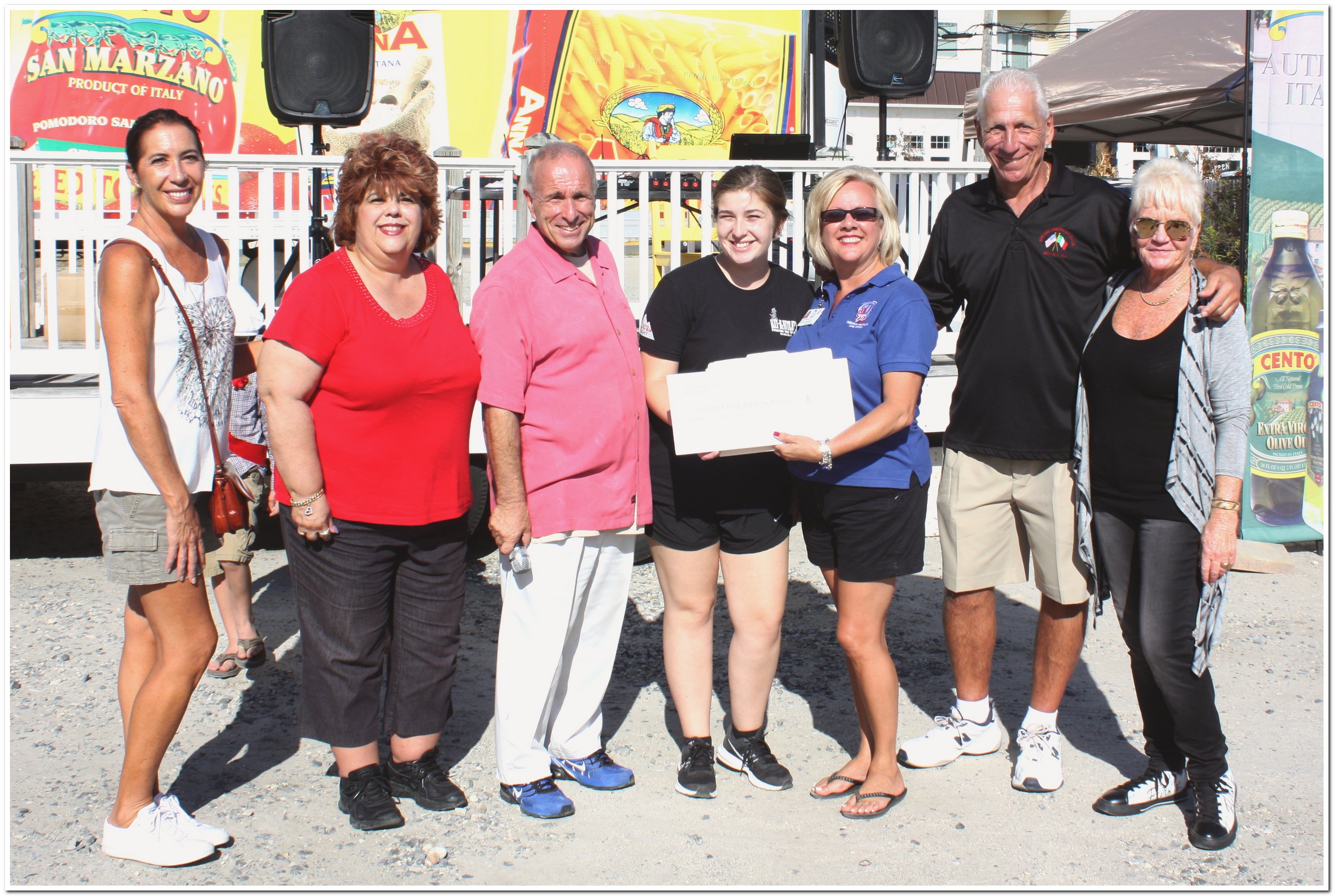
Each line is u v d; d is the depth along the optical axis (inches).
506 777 121.0
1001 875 106.6
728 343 123.2
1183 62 319.9
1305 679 158.9
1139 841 113.8
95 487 103.4
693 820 118.6
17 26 319.0
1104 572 121.1
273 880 104.5
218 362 111.1
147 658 113.2
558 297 115.0
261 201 207.6
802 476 120.0
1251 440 223.0
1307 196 217.5
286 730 141.1
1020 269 123.2
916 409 116.8
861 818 118.7
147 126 102.7
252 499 143.7
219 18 330.0
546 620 118.3
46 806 118.9
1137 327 113.7
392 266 109.7
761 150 239.0
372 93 244.5
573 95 336.8
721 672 164.6
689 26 335.9
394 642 119.9
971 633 133.4
